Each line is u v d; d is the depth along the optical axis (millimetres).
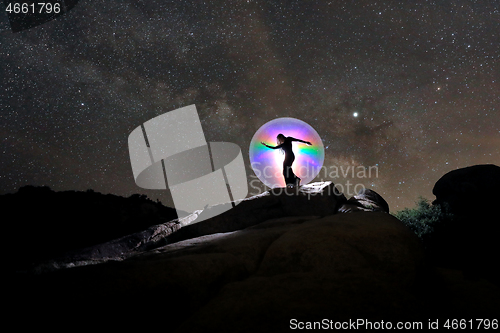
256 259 3791
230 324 1860
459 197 8602
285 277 2545
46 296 2102
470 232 6582
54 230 5777
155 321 2225
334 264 3180
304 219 5586
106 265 2713
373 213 4656
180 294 2461
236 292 2326
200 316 2014
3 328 1817
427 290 3393
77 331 1930
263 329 1779
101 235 6230
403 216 7543
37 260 4559
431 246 6496
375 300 2109
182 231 6723
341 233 3561
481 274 4539
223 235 4996
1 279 2355
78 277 2406
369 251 3340
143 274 2477
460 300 3145
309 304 2045
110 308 2100
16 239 5168
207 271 2822
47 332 1857
